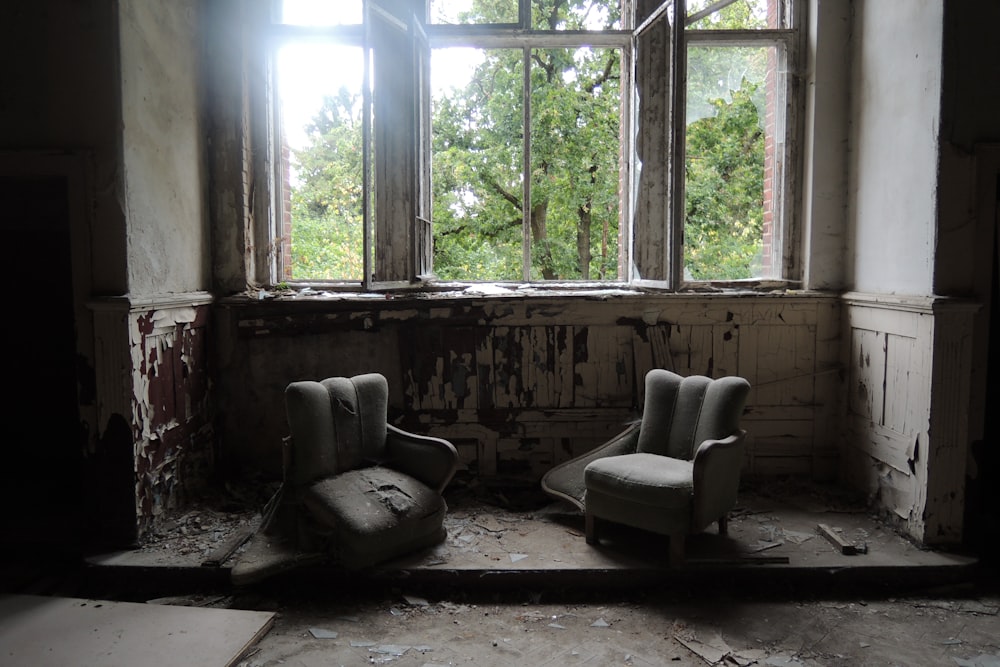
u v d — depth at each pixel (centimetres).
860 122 346
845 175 362
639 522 275
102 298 274
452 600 264
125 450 283
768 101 393
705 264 418
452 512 334
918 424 289
